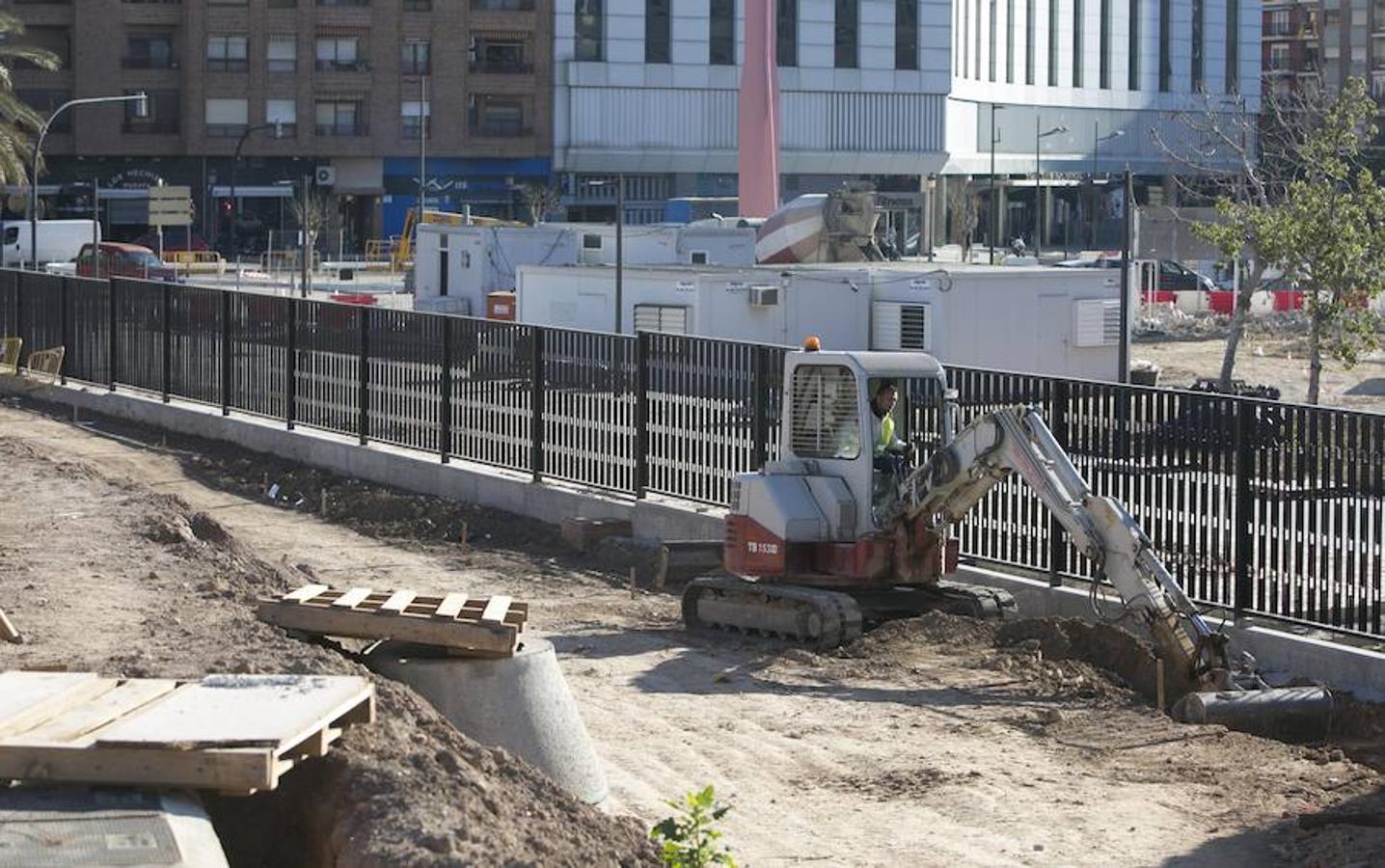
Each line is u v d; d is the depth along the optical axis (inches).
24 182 3218.5
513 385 1214.9
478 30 4264.3
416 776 410.3
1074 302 2000.5
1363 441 763.4
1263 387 1953.7
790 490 850.1
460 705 523.5
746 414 1039.6
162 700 420.5
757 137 3508.9
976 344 1946.4
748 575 859.4
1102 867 519.2
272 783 378.9
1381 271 1836.9
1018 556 919.0
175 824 366.0
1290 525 796.0
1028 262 3376.0
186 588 675.4
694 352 1074.7
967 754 641.6
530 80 4301.2
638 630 877.2
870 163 4547.2
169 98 4175.7
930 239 3646.7
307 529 1175.0
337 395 1391.5
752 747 649.0
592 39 4315.9
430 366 1288.1
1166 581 721.6
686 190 4429.1
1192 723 685.3
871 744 656.4
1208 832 550.0
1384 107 5782.5
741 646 837.2
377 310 1337.4
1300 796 588.4
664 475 1103.6
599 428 1149.7
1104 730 677.9
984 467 788.0
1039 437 761.0
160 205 2694.4
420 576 1021.2
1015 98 5024.6
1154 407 850.8
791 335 1948.8
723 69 4387.3
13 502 937.5
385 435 1338.6
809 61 4463.6
